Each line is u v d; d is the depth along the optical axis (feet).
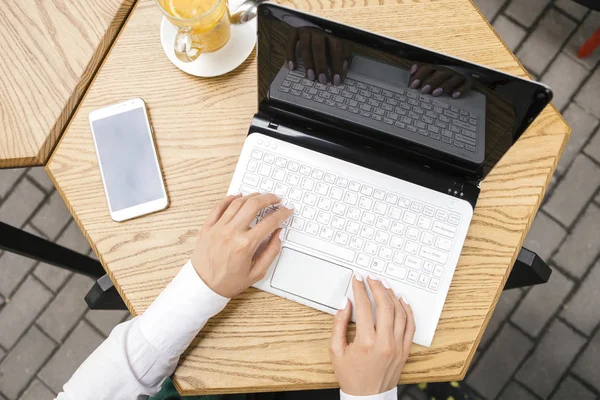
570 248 6.05
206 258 3.03
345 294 3.18
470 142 2.91
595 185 6.13
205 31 3.19
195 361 3.17
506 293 6.01
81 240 6.24
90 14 3.53
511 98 2.49
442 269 3.18
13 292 6.20
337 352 3.03
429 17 3.52
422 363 3.16
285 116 3.30
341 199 3.26
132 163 3.40
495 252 3.28
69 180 3.41
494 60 3.48
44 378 6.06
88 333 6.12
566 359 5.86
